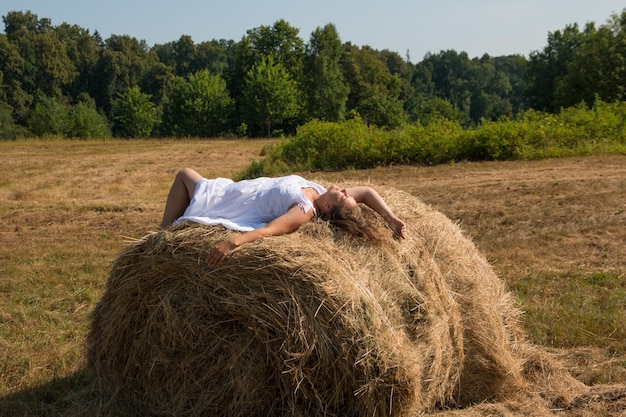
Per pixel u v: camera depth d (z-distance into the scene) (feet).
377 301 11.33
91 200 42.24
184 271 11.86
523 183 38.93
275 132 171.94
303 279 10.91
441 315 12.24
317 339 10.88
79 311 19.40
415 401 11.25
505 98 433.07
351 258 11.72
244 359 11.62
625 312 17.84
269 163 55.16
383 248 12.30
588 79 124.57
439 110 245.65
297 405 11.43
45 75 256.11
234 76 195.93
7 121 186.70
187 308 11.96
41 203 39.81
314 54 192.95
